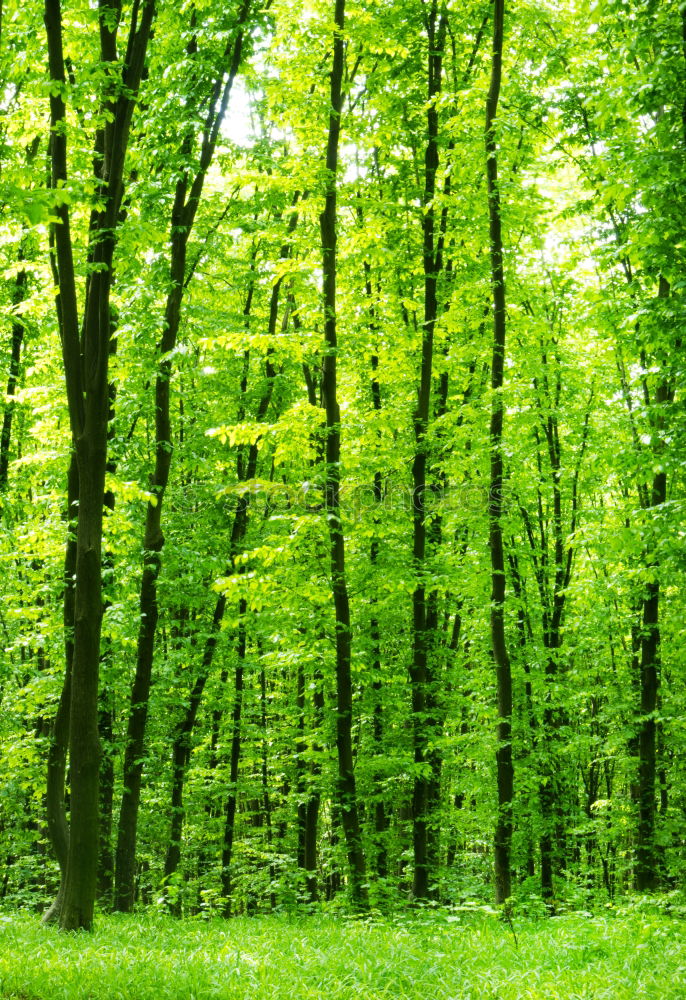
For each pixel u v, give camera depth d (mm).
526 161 16891
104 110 11250
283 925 12094
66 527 14078
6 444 19922
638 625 16828
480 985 7746
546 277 19688
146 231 10852
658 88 11016
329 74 15242
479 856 21391
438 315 17344
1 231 12789
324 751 14516
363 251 15391
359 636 15641
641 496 16016
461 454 16453
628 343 12500
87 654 10430
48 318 14742
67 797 17438
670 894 11758
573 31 16234
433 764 16109
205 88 14688
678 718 14492
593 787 24922
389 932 10367
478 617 18094
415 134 16969
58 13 10125
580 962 8625
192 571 15562
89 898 10305
